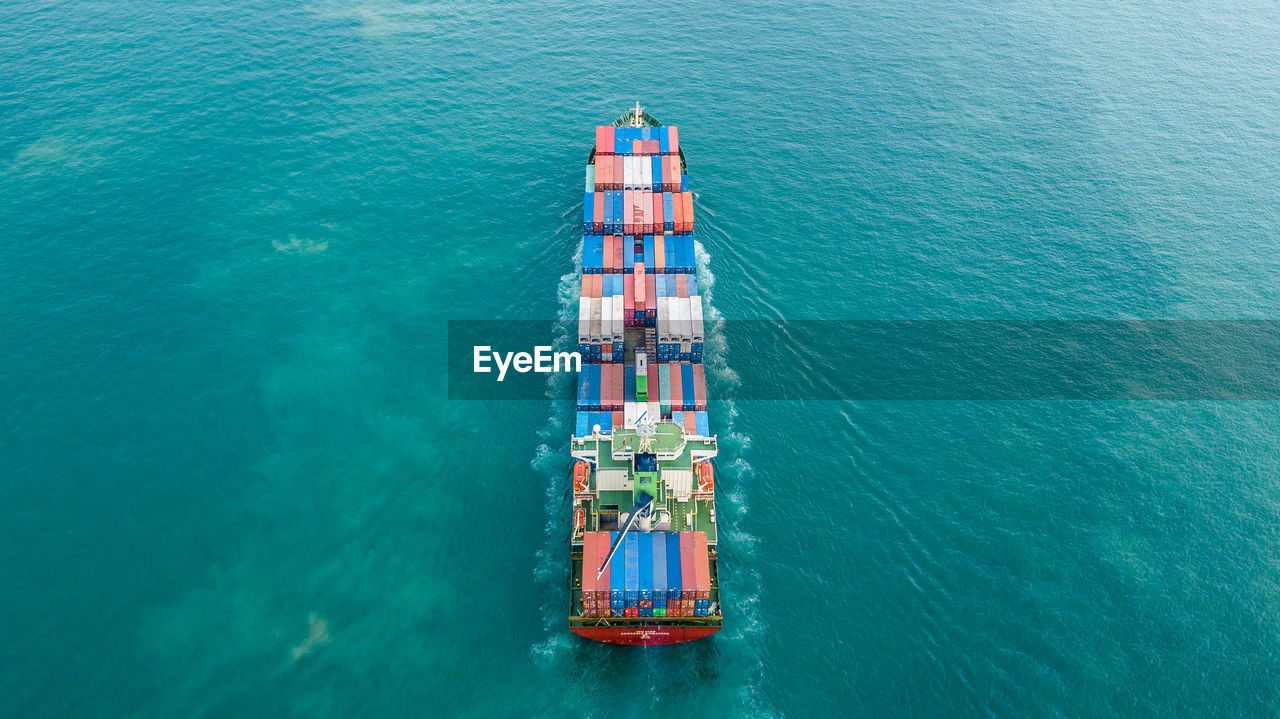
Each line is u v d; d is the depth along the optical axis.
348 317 111.25
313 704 72.19
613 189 118.44
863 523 88.19
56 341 104.75
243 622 77.88
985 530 87.25
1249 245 125.75
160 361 103.25
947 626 78.94
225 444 94.00
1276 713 72.00
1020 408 100.56
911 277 120.31
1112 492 90.81
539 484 92.38
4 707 71.00
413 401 100.75
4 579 80.00
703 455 84.62
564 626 79.44
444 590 81.81
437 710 72.56
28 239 118.81
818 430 98.06
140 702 71.62
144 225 122.94
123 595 79.44
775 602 81.12
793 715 72.81
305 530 86.12
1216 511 88.75
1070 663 75.81
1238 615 79.19
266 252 120.25
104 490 88.50
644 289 102.56
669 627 74.50
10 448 92.12
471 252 123.12
